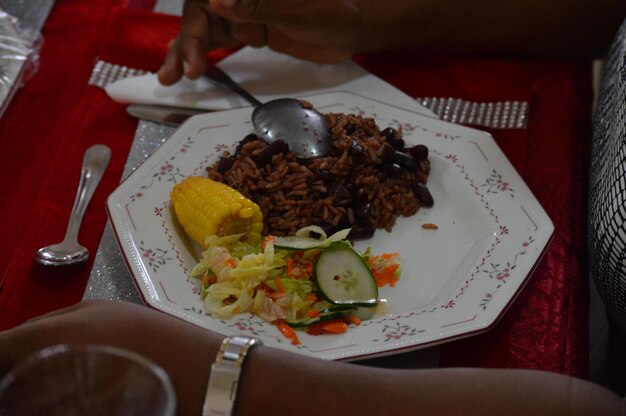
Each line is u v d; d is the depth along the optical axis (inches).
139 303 51.2
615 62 61.1
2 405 26.0
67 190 61.0
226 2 63.8
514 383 38.8
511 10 74.6
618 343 70.4
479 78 74.2
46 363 26.2
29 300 51.8
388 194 59.3
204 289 49.9
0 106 65.9
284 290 49.8
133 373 26.2
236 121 65.0
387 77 75.3
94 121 68.1
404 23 74.0
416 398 38.2
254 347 39.7
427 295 52.6
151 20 79.5
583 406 37.8
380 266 53.7
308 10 68.0
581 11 74.8
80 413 26.4
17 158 64.5
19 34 72.7
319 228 55.1
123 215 55.0
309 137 60.7
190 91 70.8
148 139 66.4
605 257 53.0
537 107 72.0
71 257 53.7
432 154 63.7
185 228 55.6
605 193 53.5
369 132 62.8
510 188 59.8
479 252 54.8
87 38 77.5
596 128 62.2
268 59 75.8
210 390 38.0
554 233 55.2
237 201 53.6
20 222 58.8
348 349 45.5
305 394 38.1
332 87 72.2
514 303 52.9
